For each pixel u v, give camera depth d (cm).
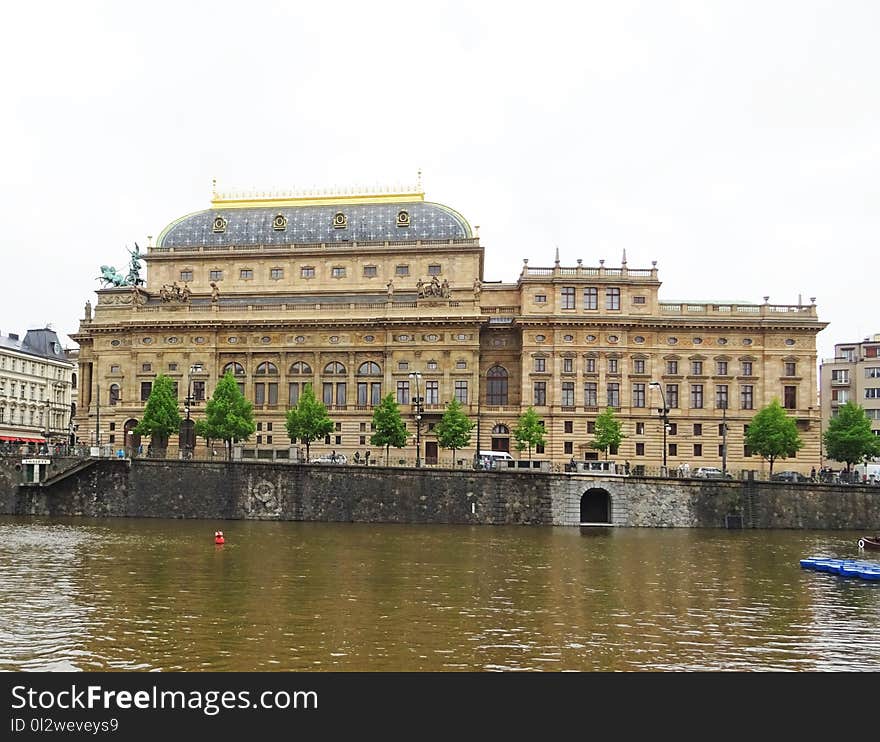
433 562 6519
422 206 14875
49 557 6438
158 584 5300
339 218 14838
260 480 10175
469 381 13538
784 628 4328
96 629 4041
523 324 13488
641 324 13450
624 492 10031
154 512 10219
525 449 13150
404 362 13688
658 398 13488
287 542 7725
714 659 3719
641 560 6881
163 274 14900
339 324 13825
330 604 4738
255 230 14962
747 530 9862
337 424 13725
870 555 7412
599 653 3781
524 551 7338
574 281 13588
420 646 3834
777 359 13512
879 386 16612
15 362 15712
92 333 14375
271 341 14012
